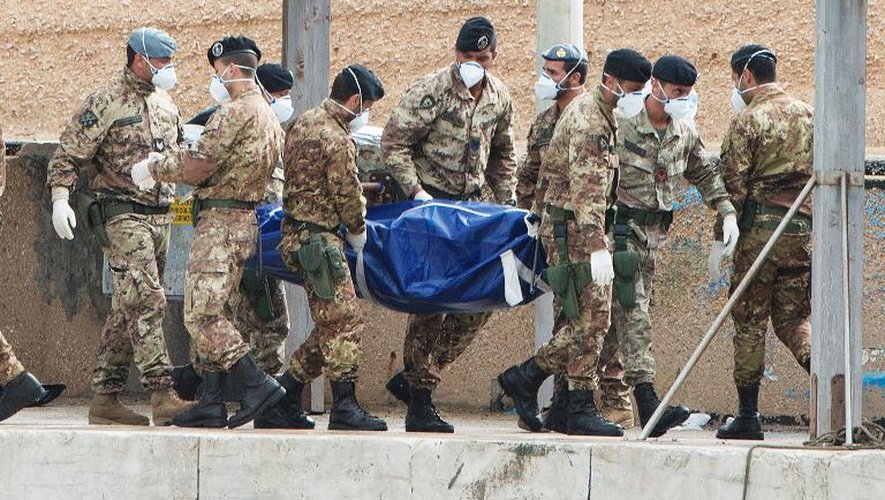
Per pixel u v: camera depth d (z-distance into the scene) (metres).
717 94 58.31
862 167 27.36
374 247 31.44
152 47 32.12
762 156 32.78
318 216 30.48
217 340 29.42
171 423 31.34
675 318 39.06
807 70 57.00
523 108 60.44
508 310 40.50
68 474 25.91
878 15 55.34
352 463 25.25
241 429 29.81
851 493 22.62
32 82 69.31
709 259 36.84
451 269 31.22
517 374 32.16
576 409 29.98
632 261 31.41
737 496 23.38
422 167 33.03
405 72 62.62
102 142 32.16
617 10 59.94
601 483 24.27
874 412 37.81
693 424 38.28
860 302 27.17
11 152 43.09
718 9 58.50
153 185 30.41
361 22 63.44
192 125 37.22
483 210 31.70
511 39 60.97
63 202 31.84
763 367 33.56
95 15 68.38
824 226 27.16
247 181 29.95
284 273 32.59
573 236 29.89
